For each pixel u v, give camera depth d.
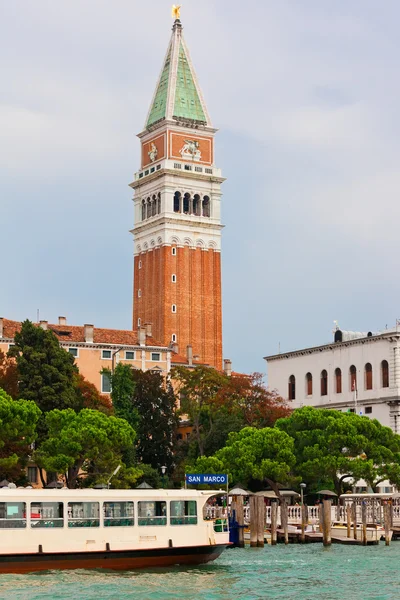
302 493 122.56
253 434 124.00
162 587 72.88
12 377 138.00
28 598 67.50
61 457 115.38
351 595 71.00
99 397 151.62
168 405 157.12
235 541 101.44
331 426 126.50
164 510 82.75
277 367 194.75
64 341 175.62
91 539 79.94
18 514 77.88
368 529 108.12
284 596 70.44
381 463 127.06
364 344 173.12
